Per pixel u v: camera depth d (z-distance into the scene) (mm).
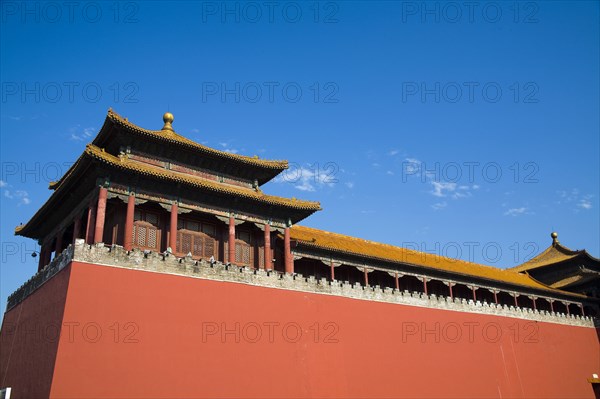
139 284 36219
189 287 38188
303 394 40156
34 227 50062
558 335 64125
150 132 42625
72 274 34125
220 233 46375
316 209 48125
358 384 43750
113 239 40750
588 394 62969
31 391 35094
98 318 33844
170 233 41438
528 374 57906
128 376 33344
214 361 36938
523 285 67062
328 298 45469
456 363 52125
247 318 39844
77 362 32094
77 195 42562
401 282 60000
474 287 63625
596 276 72438
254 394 37719
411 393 47000
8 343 44781
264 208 47156
